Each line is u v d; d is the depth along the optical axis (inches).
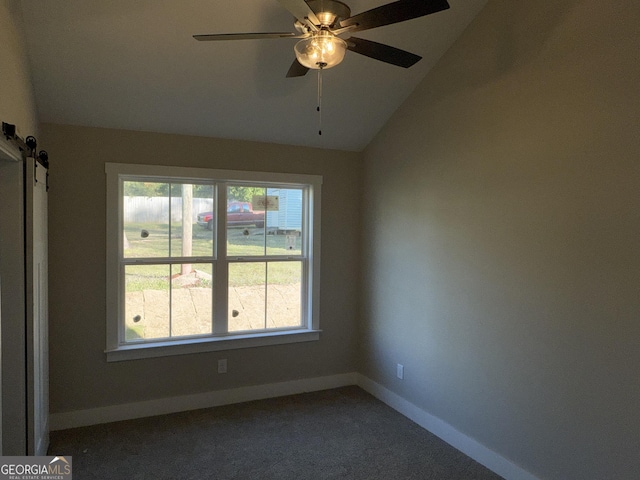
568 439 86.4
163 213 134.7
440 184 120.6
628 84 75.5
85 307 123.9
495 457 102.8
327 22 68.0
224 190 141.2
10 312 84.3
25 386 86.0
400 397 137.4
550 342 90.0
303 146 150.1
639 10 73.9
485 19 105.7
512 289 98.7
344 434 121.6
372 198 152.6
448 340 117.7
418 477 101.0
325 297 155.9
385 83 126.5
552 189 89.4
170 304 136.3
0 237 83.6
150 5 93.0
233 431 122.3
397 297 139.3
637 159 74.3
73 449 110.8
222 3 94.3
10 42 78.2
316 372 155.4
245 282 146.3
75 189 121.5
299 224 155.0
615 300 77.9
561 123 87.4
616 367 77.9
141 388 130.6
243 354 143.6
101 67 106.2
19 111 86.7
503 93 100.7
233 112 128.3
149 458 107.2
